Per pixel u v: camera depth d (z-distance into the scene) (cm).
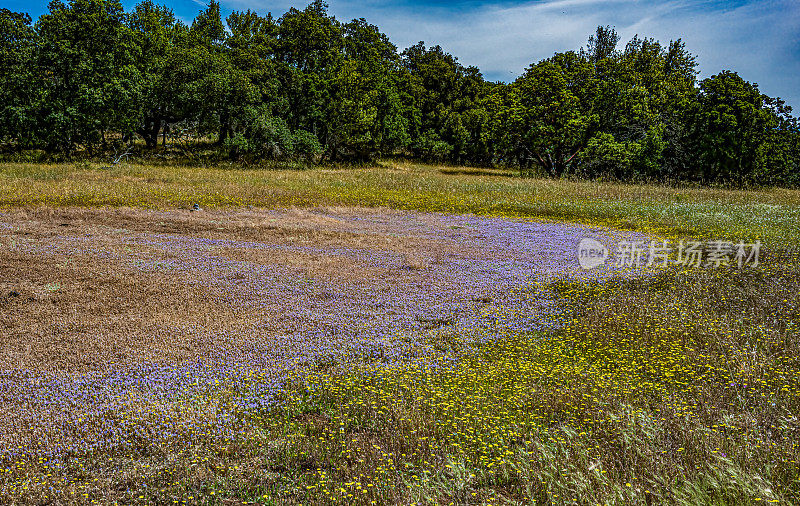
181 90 3919
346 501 417
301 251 1329
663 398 587
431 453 485
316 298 959
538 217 2075
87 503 417
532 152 4475
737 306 919
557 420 559
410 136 5909
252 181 2827
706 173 3938
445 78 6412
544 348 760
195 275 1060
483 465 468
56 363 655
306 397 611
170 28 5559
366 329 817
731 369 652
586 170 4059
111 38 3947
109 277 1013
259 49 4856
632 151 3738
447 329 828
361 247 1416
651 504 397
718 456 420
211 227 1584
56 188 2127
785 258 1310
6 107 3572
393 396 596
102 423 534
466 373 668
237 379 637
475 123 5791
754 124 3709
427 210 2175
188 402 578
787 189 3572
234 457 489
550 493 407
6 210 1677
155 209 1859
